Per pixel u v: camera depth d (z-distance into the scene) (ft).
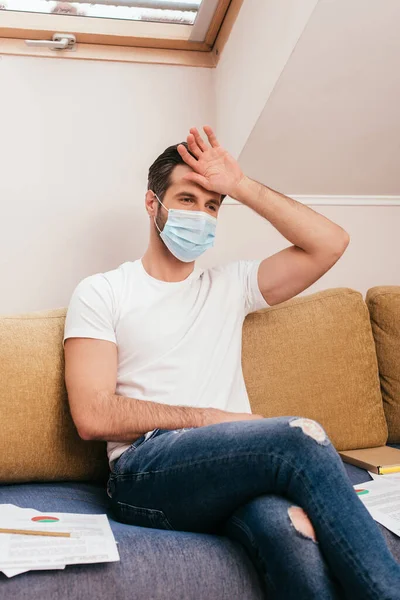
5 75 7.14
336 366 6.35
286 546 3.59
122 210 7.37
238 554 3.97
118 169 7.39
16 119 7.13
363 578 3.48
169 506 4.29
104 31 7.34
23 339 5.53
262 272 5.96
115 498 4.66
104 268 7.28
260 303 5.98
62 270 7.14
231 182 5.74
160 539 4.00
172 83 7.65
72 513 4.51
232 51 7.38
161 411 4.79
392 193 8.09
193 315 5.54
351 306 6.58
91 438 4.78
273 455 3.88
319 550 3.63
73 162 7.26
